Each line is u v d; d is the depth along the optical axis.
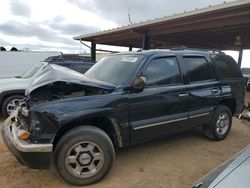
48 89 3.82
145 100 4.09
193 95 4.79
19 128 3.53
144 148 5.00
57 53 12.65
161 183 3.70
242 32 13.10
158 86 4.33
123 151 4.84
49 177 3.83
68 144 3.42
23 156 3.28
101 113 3.65
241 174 2.16
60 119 3.36
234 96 5.71
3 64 11.57
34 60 12.12
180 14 10.04
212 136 5.44
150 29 12.52
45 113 3.32
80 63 8.86
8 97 7.44
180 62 4.74
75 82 3.65
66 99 3.55
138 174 3.95
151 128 4.21
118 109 3.81
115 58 4.85
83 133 3.49
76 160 3.50
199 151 4.91
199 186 2.28
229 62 5.78
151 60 4.32
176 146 5.14
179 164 4.32
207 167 4.22
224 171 2.31
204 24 10.61
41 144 3.29
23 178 3.79
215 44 18.45
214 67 5.36
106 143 3.64
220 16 9.53
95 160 3.61
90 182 3.60
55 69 3.94
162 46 19.08
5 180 3.74
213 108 5.27
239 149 5.06
